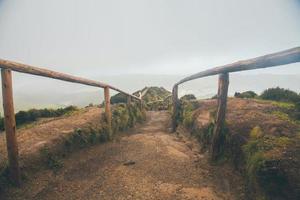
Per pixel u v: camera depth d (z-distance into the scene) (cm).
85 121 695
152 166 494
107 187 401
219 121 470
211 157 479
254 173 319
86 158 540
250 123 478
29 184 389
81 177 443
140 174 453
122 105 1123
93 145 629
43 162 449
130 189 392
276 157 312
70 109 988
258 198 299
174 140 761
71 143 547
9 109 349
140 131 1052
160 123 1334
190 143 686
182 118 970
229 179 388
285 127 428
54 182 414
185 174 444
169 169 473
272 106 638
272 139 372
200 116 748
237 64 366
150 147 649
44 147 476
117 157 567
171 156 555
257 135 406
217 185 387
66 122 681
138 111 1366
